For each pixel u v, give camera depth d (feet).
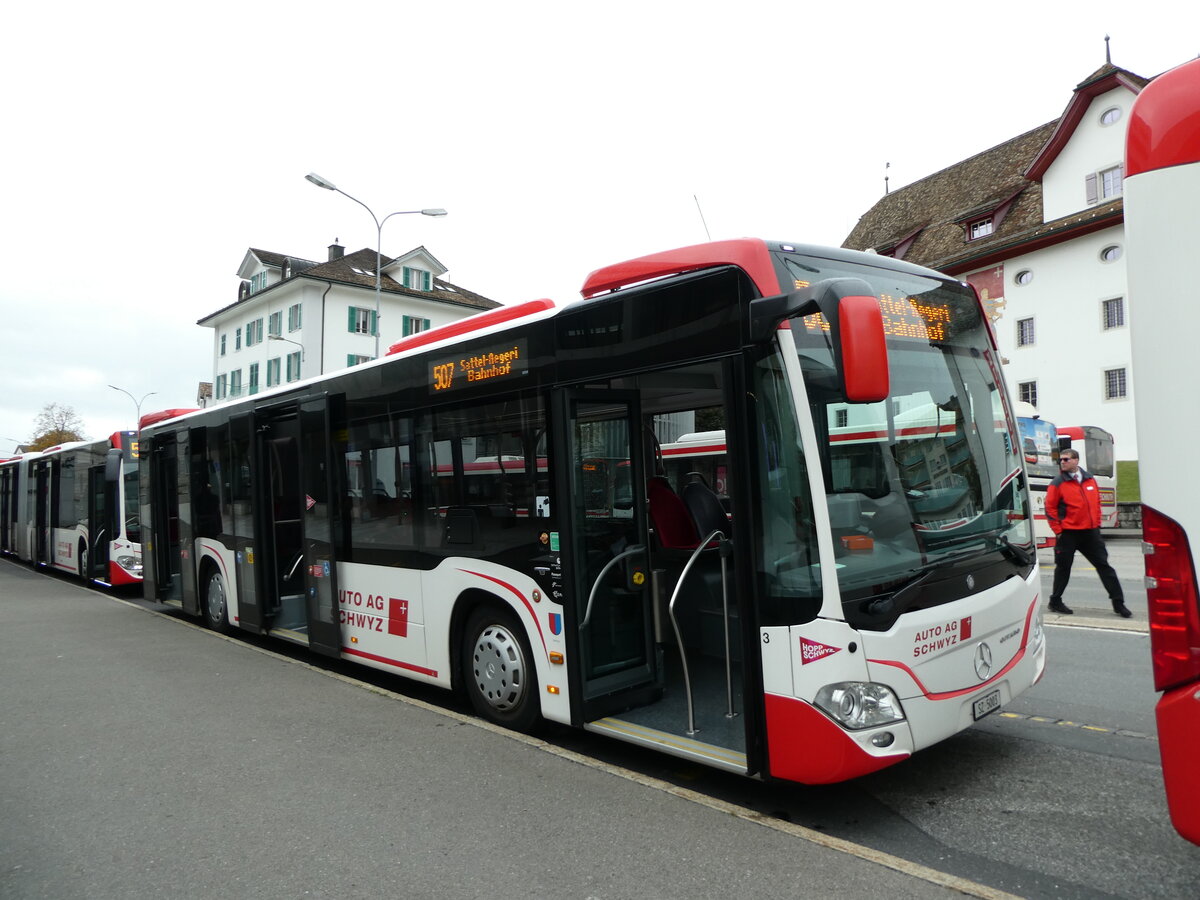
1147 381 9.45
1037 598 15.99
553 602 16.94
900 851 12.41
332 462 24.48
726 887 11.30
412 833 13.50
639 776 15.76
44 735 19.52
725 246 13.99
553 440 16.85
